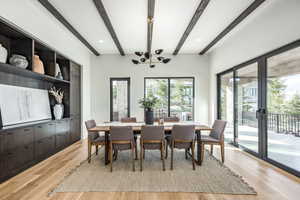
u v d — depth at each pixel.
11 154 2.44
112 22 3.39
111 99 5.73
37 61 3.25
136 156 3.26
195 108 5.60
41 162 3.07
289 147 2.60
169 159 3.24
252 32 3.30
